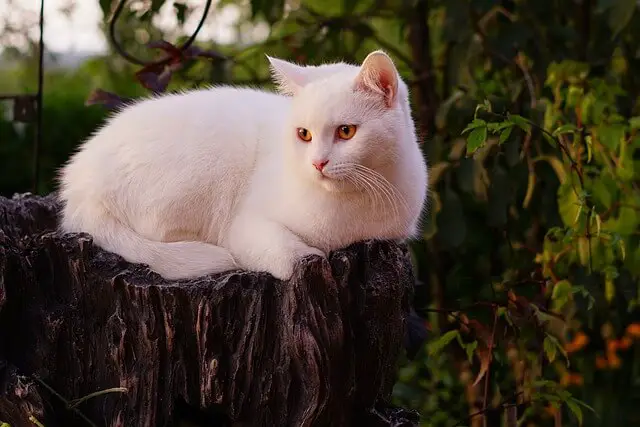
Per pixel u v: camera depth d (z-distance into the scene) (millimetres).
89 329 2609
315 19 4699
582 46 4324
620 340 4133
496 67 4281
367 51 4934
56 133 6492
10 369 2617
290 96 3094
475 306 3764
